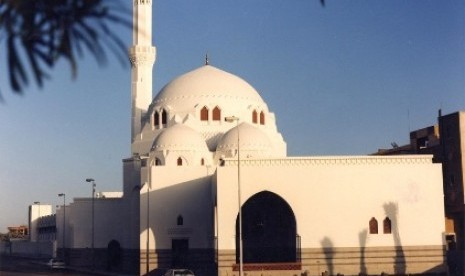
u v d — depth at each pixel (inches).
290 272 2420.0
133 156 3240.7
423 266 2444.6
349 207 2464.3
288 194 2463.1
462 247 2706.7
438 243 2459.4
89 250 3452.3
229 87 3262.8
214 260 2559.1
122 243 3346.5
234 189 2456.9
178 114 3164.4
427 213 2472.9
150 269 2763.3
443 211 2476.6
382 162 2490.2
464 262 2501.2
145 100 3403.1
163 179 2827.3
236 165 2477.9
